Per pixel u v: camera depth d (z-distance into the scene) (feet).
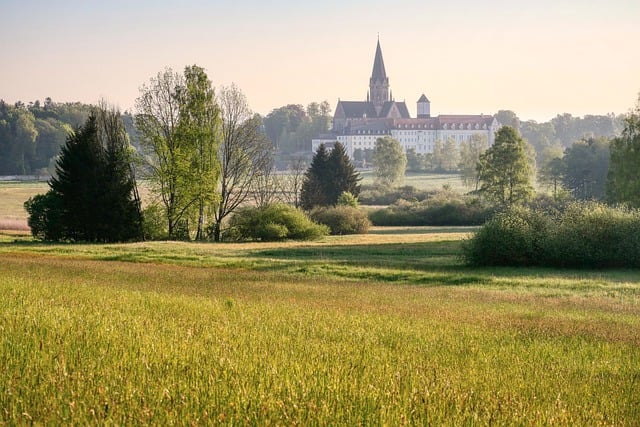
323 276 122.52
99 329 34.78
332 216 281.74
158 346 30.94
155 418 20.10
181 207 228.43
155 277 106.42
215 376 25.40
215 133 231.09
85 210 209.97
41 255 151.64
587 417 24.99
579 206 145.07
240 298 77.71
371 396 23.98
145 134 225.35
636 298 94.84
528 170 324.80
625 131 251.80
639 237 134.72
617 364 41.34
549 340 51.37
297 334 43.27
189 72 227.81
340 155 360.69
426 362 35.42
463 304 82.94
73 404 20.24
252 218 237.04
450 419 22.29
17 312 39.88
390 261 154.51
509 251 140.36
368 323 54.34
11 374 23.70
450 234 270.87
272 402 22.07
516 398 27.09
